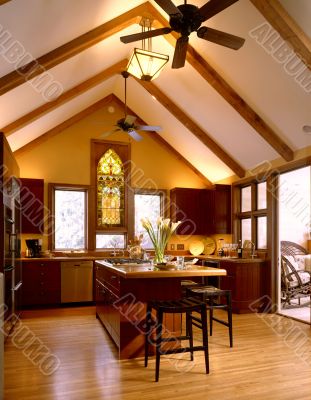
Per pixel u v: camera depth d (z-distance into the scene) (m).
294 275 6.64
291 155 5.35
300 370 3.30
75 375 3.18
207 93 5.39
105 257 6.58
